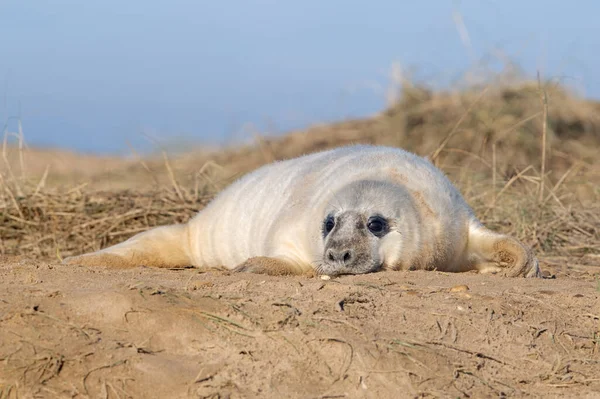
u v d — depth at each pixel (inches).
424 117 2471.7
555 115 2399.1
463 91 2479.1
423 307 764.6
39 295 725.3
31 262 1110.4
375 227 1022.4
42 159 2743.6
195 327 679.1
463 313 758.5
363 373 647.1
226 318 687.1
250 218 1188.5
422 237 1047.0
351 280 878.4
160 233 1236.5
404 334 705.0
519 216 1508.4
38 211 1492.4
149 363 639.1
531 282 936.3
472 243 1104.8
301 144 2482.8
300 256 1059.3
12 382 618.8
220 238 1221.7
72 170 2436.0
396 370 654.5
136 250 1191.6
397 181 1081.4
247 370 641.0
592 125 2421.3
